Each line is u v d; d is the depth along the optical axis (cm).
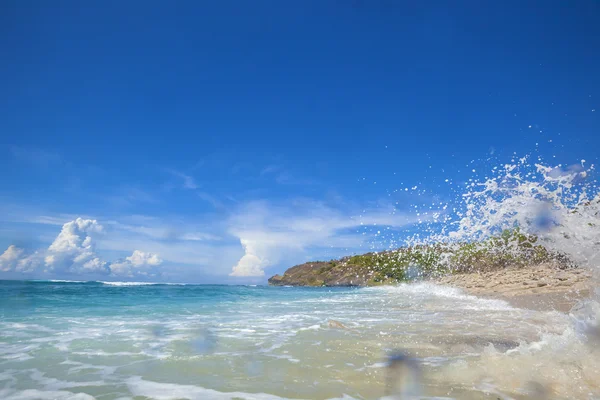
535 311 829
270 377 350
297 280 5459
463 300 1230
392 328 632
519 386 311
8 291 1580
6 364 398
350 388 318
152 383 333
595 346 394
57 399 294
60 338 545
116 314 864
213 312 952
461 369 362
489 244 1833
